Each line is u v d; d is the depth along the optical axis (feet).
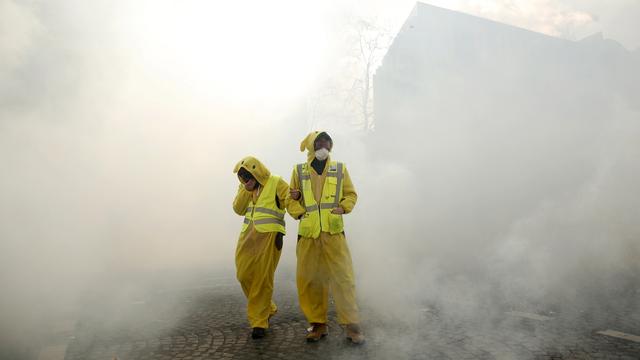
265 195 9.53
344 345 8.06
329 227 8.46
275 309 10.18
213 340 8.59
